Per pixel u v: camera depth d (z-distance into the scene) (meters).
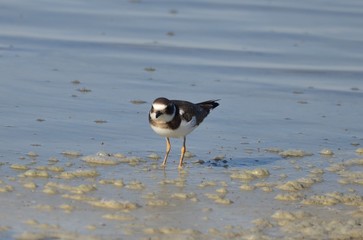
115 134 14.55
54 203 10.71
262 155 13.89
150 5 28.02
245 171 12.80
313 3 29.11
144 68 19.86
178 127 12.69
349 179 12.62
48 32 23.14
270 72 20.16
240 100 17.48
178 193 11.44
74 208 10.54
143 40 22.94
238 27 25.08
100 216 10.29
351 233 10.08
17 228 9.70
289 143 14.66
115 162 12.96
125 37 23.20
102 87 17.80
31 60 19.84
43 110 15.68
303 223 10.41
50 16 25.23
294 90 18.62
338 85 19.25
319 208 11.16
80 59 20.38
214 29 24.73
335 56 22.05
